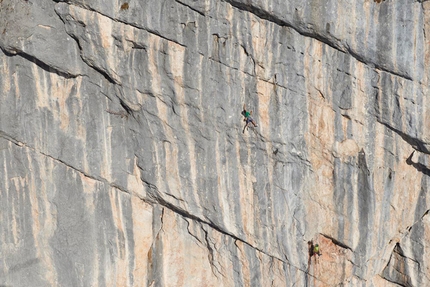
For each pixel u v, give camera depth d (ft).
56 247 121.80
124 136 116.67
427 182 117.29
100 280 124.26
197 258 126.41
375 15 103.86
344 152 114.52
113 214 121.39
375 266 124.36
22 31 108.78
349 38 105.29
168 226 123.54
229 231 120.37
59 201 119.85
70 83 113.80
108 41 108.47
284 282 124.57
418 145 112.78
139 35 107.65
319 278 124.26
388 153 114.52
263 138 113.09
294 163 115.55
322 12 103.45
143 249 123.54
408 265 124.57
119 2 105.40
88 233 121.70
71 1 105.91
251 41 106.73
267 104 111.14
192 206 119.55
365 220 119.14
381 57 106.22
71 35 109.50
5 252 121.29
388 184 116.98
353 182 116.78
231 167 115.85
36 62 112.16
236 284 126.52
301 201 118.42
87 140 116.78
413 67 106.01
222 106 111.34
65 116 115.44
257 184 116.57
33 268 122.42
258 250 122.21
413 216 120.16
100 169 118.42
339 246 122.62
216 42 107.34
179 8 105.19
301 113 112.16
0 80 112.98
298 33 106.22
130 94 112.16
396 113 110.32
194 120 112.78
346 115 111.96
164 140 115.24
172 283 126.72
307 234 120.67
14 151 117.29
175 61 108.78
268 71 108.68
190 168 116.47
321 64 108.37
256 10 103.91
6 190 119.14
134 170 118.73
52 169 118.42
